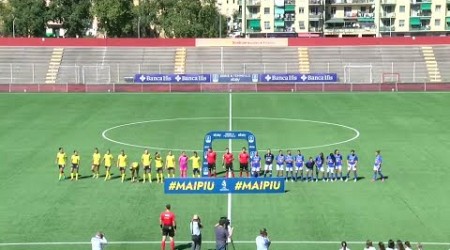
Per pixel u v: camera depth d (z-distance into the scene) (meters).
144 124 60.81
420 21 144.88
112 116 65.44
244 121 62.19
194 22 122.44
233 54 97.75
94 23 150.88
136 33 129.75
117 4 121.75
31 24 128.12
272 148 50.03
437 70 93.69
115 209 34.84
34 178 41.44
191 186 34.97
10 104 73.81
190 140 53.28
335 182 40.47
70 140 53.38
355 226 31.97
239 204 35.69
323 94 82.06
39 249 28.89
